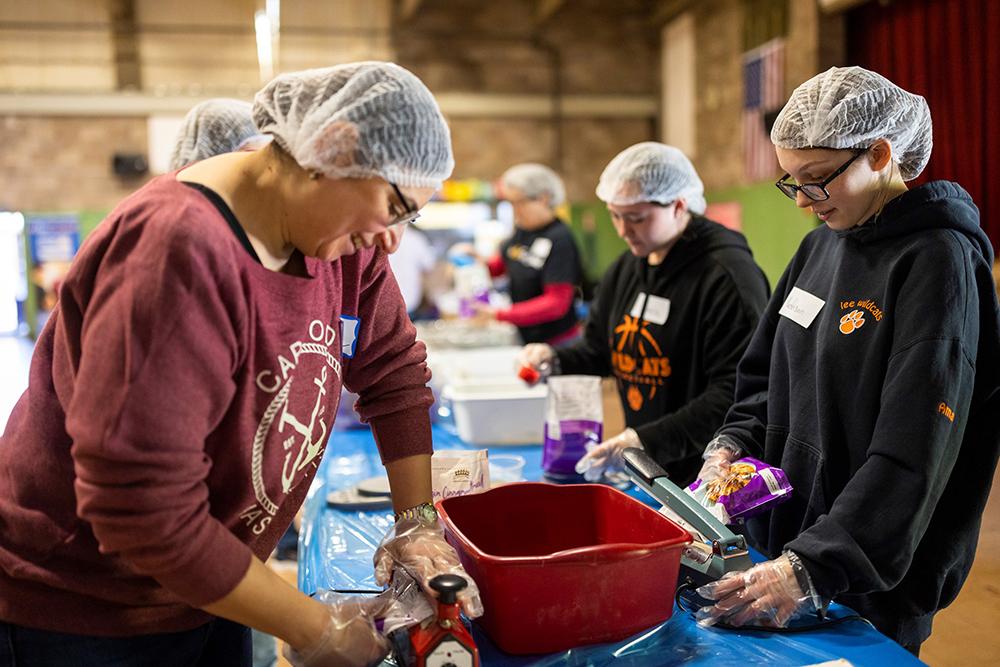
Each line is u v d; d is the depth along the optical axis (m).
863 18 6.05
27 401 1.04
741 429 1.66
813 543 1.20
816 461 1.44
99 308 0.89
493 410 2.44
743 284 2.06
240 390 1.00
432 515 1.33
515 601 1.12
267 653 2.20
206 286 0.90
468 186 8.50
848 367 1.39
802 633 1.20
